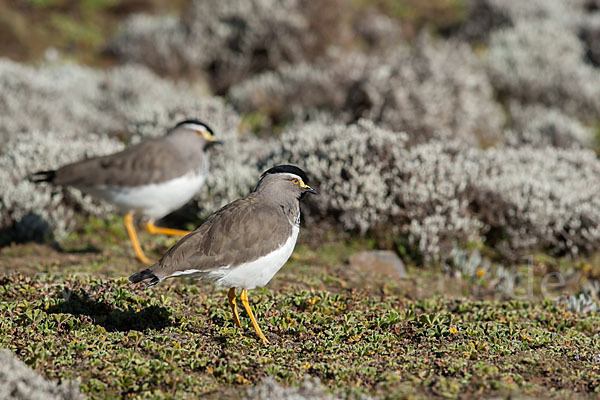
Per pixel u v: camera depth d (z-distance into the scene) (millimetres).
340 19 23906
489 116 19781
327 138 14500
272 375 7234
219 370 7297
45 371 7098
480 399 6727
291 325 8930
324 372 7344
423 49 20547
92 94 19641
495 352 8094
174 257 7809
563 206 13539
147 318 8992
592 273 12656
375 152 13938
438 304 10344
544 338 8664
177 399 6703
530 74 21953
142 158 11461
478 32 26250
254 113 20344
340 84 19828
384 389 6980
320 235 13359
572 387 7176
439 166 13633
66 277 10273
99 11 26656
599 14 27172
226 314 9219
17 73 18703
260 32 22750
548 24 24703
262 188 8695
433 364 7609
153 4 27422
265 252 8164
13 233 12984
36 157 13891
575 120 20922
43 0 25922
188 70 22766
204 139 12094
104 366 7297
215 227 8070
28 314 8375
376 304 10086
